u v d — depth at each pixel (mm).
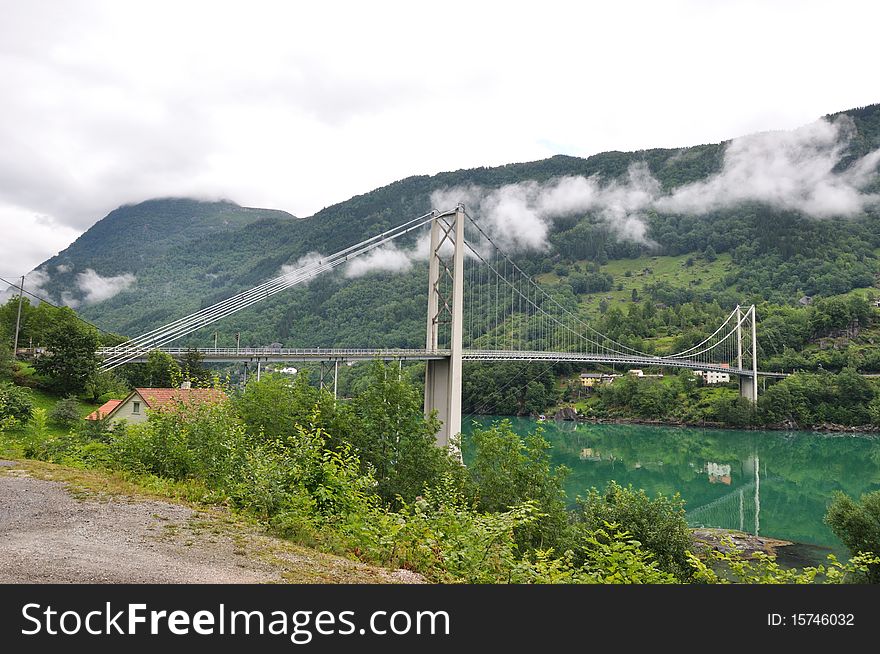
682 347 167125
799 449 101188
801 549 45562
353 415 26219
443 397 69125
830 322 173500
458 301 66750
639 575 8836
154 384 56688
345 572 8703
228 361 57469
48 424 42281
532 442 26859
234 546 9250
